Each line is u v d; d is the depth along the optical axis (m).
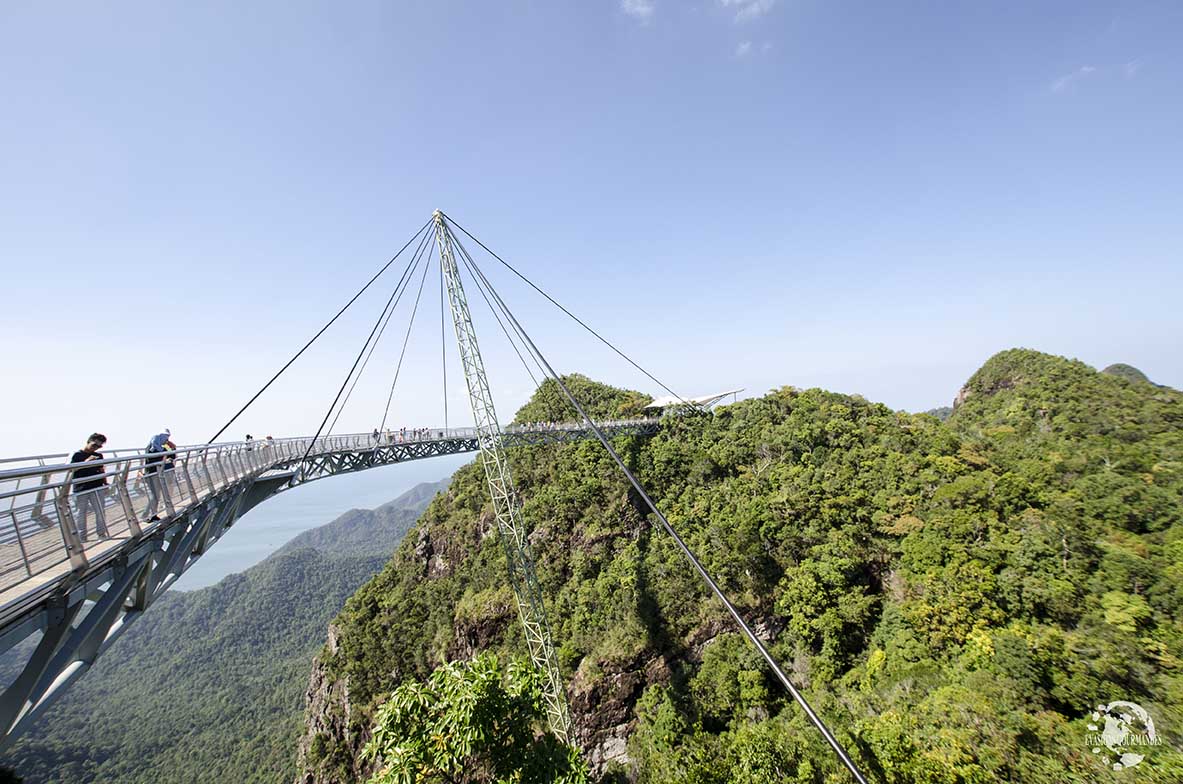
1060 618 46.94
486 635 64.75
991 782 32.75
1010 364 115.25
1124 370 150.38
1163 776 31.62
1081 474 74.19
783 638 55.72
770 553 59.97
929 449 72.19
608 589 61.94
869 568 58.09
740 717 49.56
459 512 82.06
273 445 37.12
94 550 12.82
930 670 45.81
